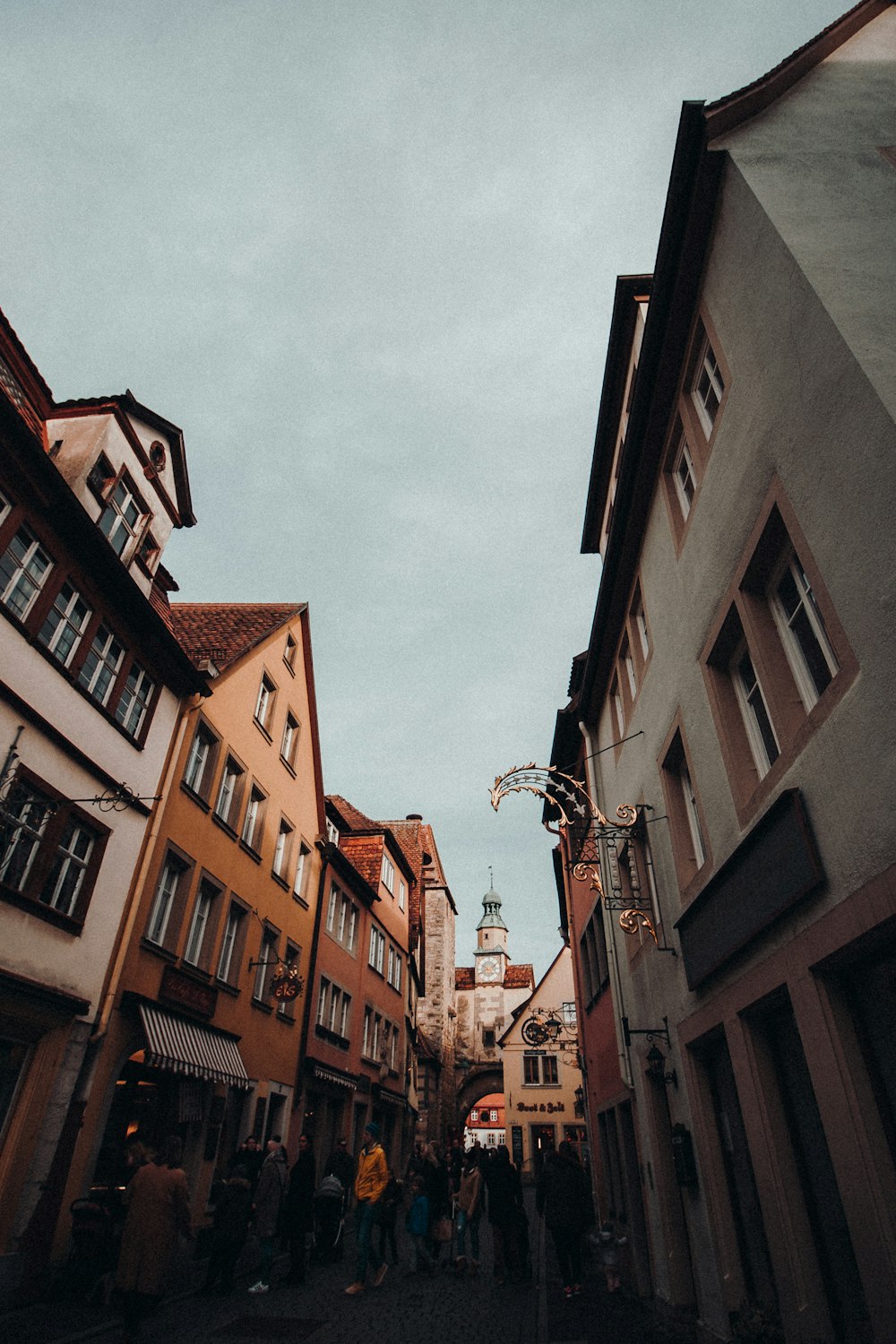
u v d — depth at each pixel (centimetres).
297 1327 755
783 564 573
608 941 1176
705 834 717
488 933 7519
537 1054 3991
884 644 405
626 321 1058
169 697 1357
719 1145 704
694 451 756
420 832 4791
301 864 2028
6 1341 661
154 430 1339
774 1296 576
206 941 1430
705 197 676
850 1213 427
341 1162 1351
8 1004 880
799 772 506
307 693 2111
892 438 401
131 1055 1182
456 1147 1788
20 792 953
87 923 1056
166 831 1282
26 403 1111
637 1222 1055
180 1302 866
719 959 641
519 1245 1175
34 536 1002
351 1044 2267
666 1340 739
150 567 1314
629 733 1071
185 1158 1261
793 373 521
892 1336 383
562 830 1484
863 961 447
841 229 544
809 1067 475
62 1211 938
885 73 730
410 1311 855
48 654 1008
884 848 399
